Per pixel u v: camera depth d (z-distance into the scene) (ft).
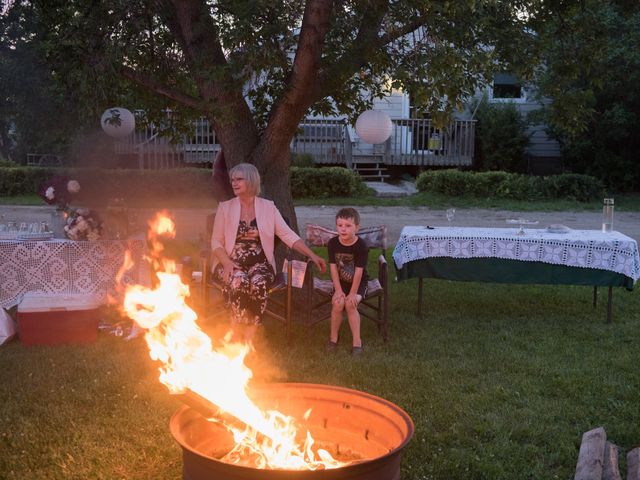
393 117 63.16
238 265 16.78
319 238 20.20
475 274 20.61
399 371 15.90
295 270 17.67
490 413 13.48
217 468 8.24
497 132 61.16
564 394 14.61
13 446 12.00
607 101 55.67
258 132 20.99
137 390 14.38
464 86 17.13
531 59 19.43
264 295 16.35
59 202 19.61
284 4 16.93
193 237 36.19
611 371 16.01
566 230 21.45
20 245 18.48
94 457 11.66
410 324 20.20
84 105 18.52
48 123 22.44
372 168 61.57
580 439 12.40
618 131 56.29
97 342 17.75
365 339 18.62
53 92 21.13
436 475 11.16
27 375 15.31
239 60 16.70
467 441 12.34
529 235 20.68
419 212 48.93
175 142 25.30
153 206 49.57
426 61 16.52
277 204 20.74
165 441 12.21
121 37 18.26
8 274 18.53
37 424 12.85
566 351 17.60
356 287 17.34
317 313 20.12
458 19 16.88
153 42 20.20
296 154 58.70
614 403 13.98
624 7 22.21
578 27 20.61
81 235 18.79
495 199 53.98
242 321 16.38
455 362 16.65
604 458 11.25
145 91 22.85
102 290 19.04
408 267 20.85
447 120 17.48
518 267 20.43
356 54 18.80
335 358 16.88
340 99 23.44
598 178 59.93
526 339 18.74
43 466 11.46
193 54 19.33
